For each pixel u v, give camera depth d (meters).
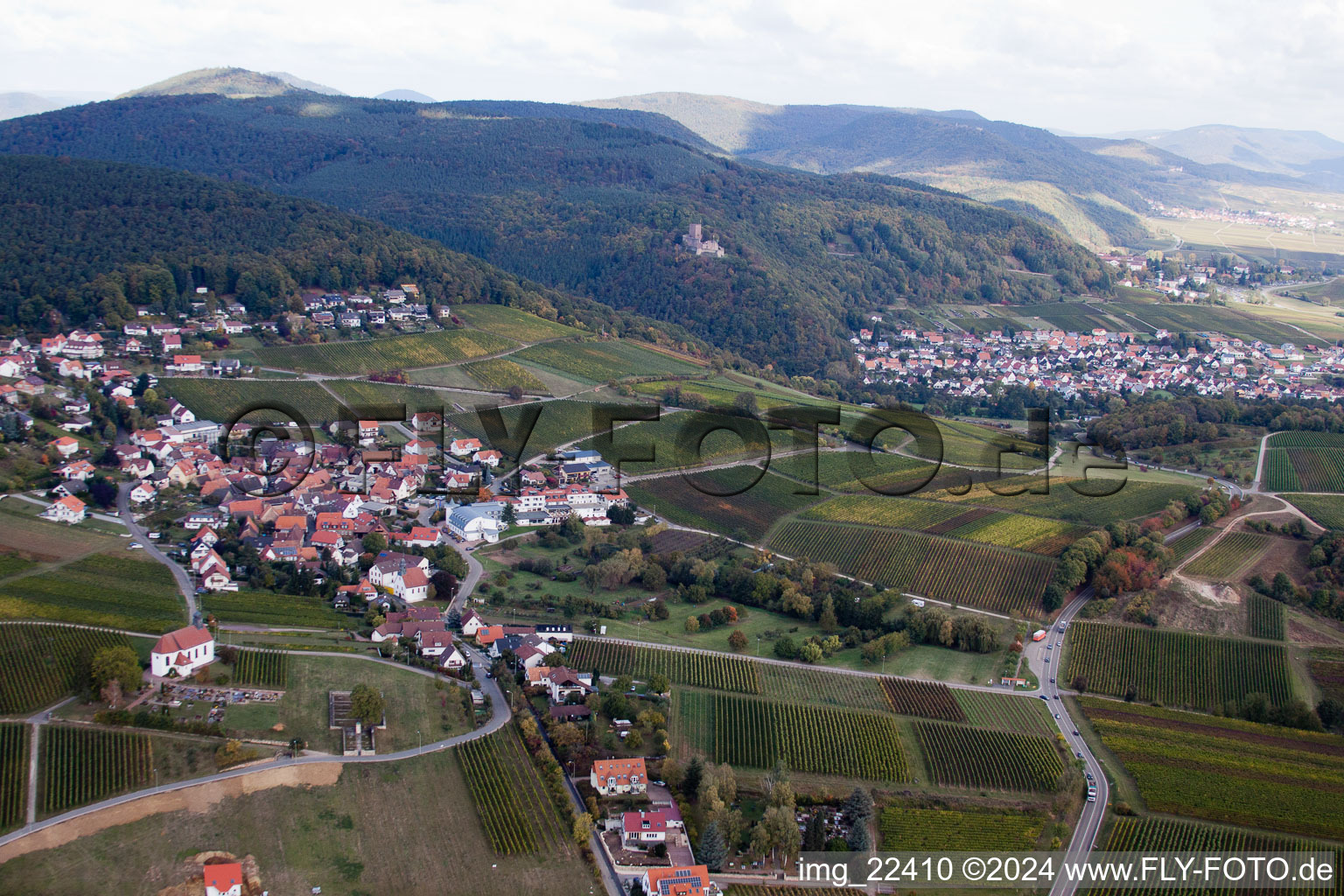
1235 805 170.00
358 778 151.75
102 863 130.38
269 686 169.75
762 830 150.62
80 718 153.12
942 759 178.62
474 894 136.75
